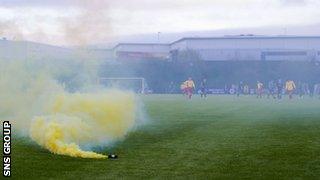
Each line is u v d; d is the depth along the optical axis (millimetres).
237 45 93375
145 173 8891
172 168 9383
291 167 9531
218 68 79250
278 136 14984
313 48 90062
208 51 86062
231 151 11641
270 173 8930
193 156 10844
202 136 14945
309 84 74562
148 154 11141
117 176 8609
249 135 15273
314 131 16594
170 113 26031
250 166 9617
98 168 9328
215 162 10078
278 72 77375
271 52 87250
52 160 10141
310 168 9438
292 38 91438
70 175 8656
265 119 22000
